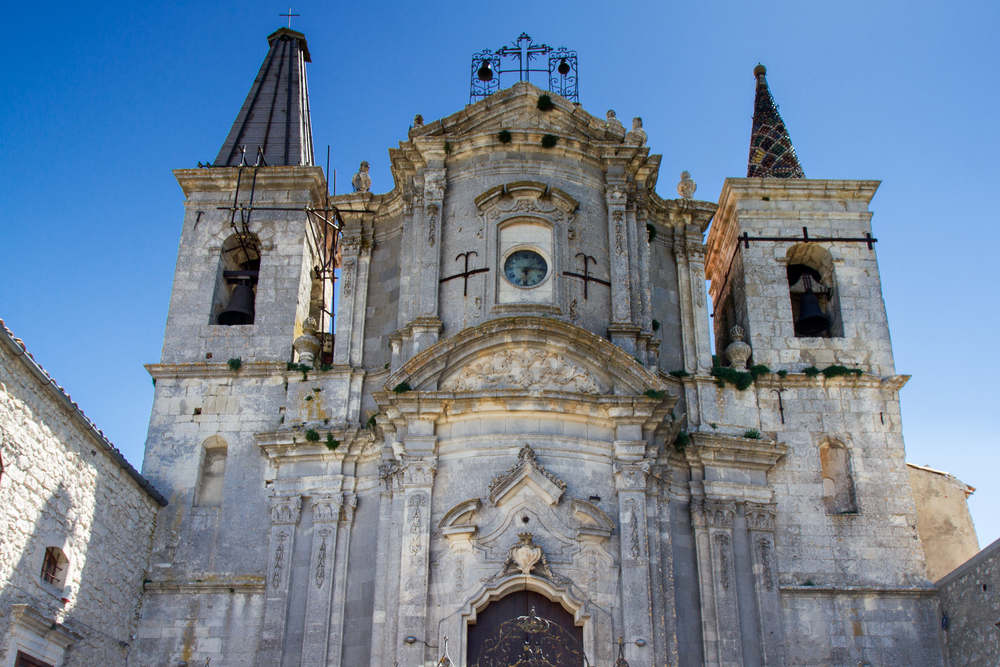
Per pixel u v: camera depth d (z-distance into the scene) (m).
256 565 28.09
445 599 24.84
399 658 24.23
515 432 26.36
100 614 24.97
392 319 30.88
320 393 29.91
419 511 25.70
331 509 28.02
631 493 25.95
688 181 33.53
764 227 33.44
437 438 26.56
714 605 27.31
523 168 30.86
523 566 24.80
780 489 29.33
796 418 30.30
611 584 25.11
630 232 30.89
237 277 32.94
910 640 27.58
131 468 26.16
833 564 28.44
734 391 30.52
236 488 29.06
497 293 29.09
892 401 30.70
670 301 32.03
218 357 31.17
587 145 31.11
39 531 21.77
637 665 24.17
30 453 21.23
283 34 42.16
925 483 31.11
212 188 33.91
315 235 34.53
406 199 31.48
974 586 26.28
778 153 36.97
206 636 27.23
